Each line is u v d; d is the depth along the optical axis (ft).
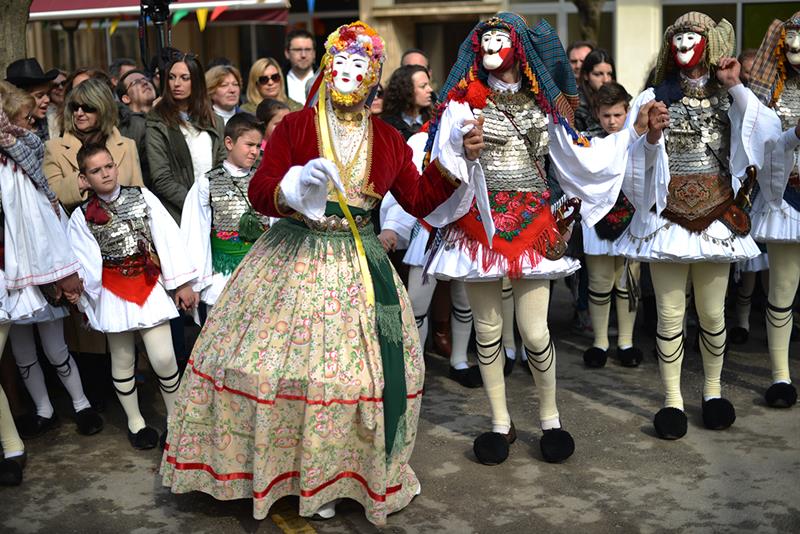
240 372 12.52
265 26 44.60
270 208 12.49
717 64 15.42
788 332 17.33
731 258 15.39
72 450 16.03
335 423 12.45
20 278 14.23
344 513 13.51
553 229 14.47
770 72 16.46
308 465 12.38
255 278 13.00
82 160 15.15
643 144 15.31
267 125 18.84
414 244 18.02
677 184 15.56
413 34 42.83
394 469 12.98
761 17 37.42
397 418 12.62
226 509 13.70
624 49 38.86
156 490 14.39
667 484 14.20
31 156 14.21
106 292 15.37
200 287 15.92
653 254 15.53
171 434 13.41
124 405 16.11
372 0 41.78
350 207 12.93
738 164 15.38
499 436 15.24
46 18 30.68
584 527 12.94
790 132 15.57
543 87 14.32
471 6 40.81
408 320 13.44
